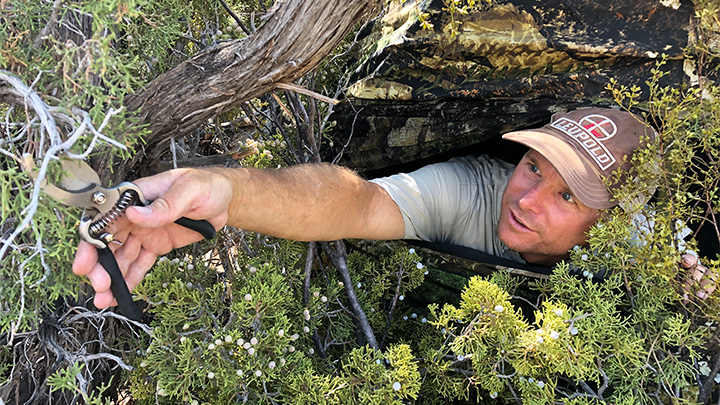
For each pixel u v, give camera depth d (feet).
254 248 5.67
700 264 4.42
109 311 4.99
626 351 3.89
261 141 7.02
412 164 7.31
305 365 4.39
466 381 4.71
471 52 5.65
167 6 4.50
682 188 4.25
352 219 4.75
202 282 4.88
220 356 4.06
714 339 4.12
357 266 6.09
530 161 5.12
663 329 4.17
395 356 4.22
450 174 5.79
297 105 5.71
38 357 4.71
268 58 3.87
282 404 4.47
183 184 3.17
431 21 5.69
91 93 2.65
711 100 4.52
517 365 4.01
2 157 3.63
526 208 4.91
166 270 4.55
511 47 5.56
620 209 4.58
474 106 5.98
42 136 2.75
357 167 7.22
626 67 5.41
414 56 5.87
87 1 2.54
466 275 5.59
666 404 4.15
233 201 3.67
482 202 5.75
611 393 4.44
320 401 4.04
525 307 5.28
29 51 3.16
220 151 7.63
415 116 6.27
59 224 2.64
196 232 3.51
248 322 4.21
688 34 5.14
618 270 4.47
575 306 4.50
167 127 4.19
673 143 4.16
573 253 4.71
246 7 6.51
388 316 5.63
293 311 5.04
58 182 2.72
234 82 4.00
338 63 7.30
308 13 3.64
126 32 4.20
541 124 6.17
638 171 4.21
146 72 4.89
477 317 4.19
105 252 2.87
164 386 4.06
